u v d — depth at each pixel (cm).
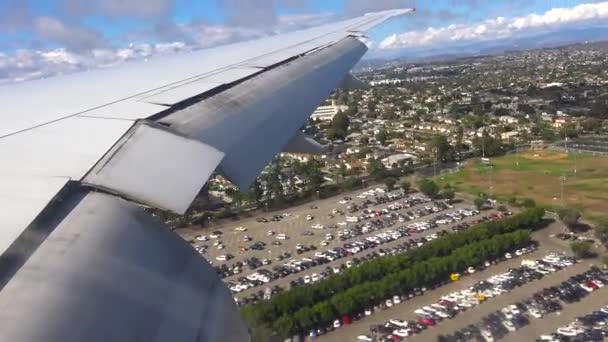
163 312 315
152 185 403
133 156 441
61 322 262
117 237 338
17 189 353
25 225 312
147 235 361
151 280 326
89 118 543
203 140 521
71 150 438
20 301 264
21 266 285
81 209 348
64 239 314
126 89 694
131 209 373
